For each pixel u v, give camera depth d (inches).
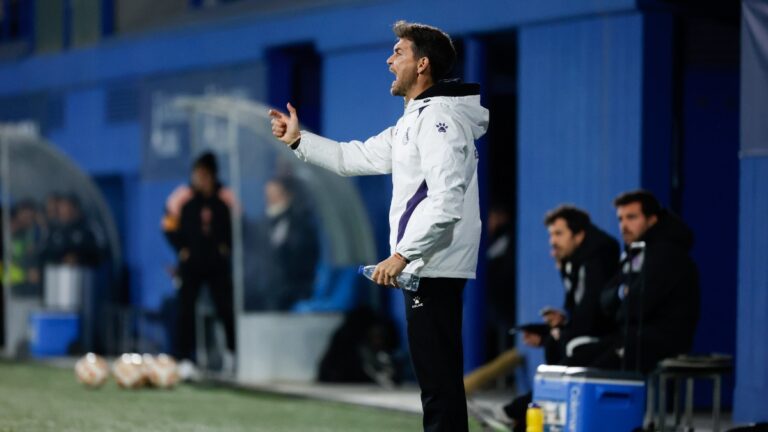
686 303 932.6
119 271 1879.9
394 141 686.5
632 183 1218.0
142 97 1877.5
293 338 1489.9
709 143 1246.3
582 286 973.2
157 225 1843.0
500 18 1336.1
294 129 713.6
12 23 2199.8
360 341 1471.5
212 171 1545.3
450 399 685.3
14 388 1393.9
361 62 1518.2
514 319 1480.1
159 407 1221.1
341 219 1560.0
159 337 1808.6
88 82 1982.0
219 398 1315.2
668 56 1219.2
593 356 928.9
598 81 1246.3
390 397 1321.4
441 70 692.1
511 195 1697.8
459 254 678.5
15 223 1888.5
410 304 685.3
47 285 1852.9
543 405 840.3
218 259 1536.7
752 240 1055.0
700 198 1245.1
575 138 1264.8
